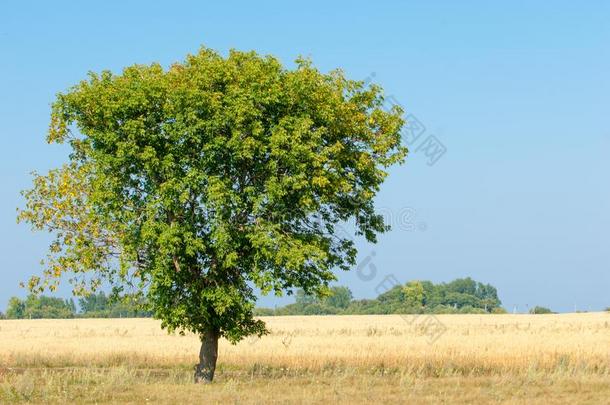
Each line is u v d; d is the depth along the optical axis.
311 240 30.69
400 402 23.50
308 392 25.70
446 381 30.00
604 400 24.31
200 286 30.30
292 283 30.17
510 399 24.48
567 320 89.38
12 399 24.14
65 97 30.19
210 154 28.53
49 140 31.81
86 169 31.08
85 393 25.58
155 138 28.89
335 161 30.06
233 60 30.34
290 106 29.47
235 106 28.17
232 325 31.08
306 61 31.23
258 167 29.39
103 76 30.58
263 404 22.67
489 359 38.59
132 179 29.97
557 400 24.19
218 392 25.48
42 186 32.28
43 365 39.03
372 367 36.62
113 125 29.14
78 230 32.06
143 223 29.39
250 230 29.44
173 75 30.12
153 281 29.41
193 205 29.84
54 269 31.86
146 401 23.67
